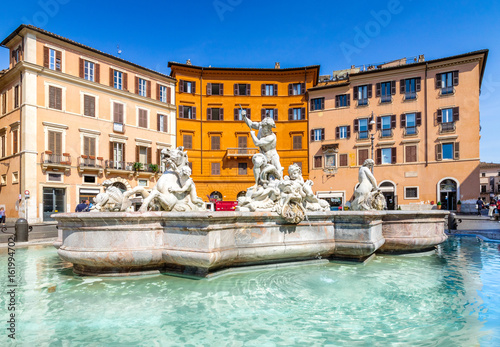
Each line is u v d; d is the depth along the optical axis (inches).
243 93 1705.2
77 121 1283.2
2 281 216.4
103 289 195.0
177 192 249.4
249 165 1669.5
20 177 1154.0
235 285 203.8
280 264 251.0
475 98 1379.2
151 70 1536.7
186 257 205.8
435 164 1432.1
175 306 169.5
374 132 1546.5
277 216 246.2
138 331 140.9
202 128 1669.5
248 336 136.9
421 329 143.0
